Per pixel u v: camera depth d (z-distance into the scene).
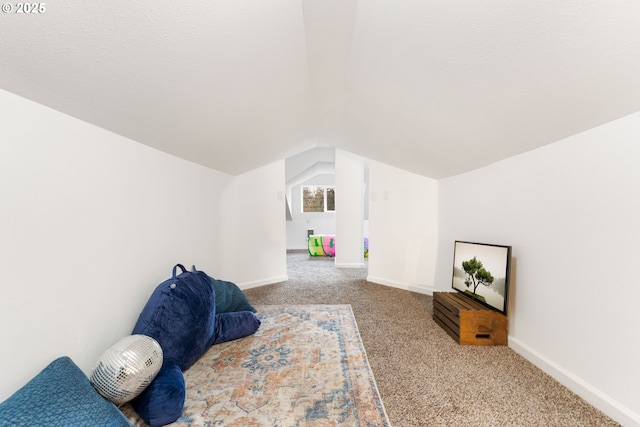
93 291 1.21
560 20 0.76
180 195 2.07
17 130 0.89
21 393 0.79
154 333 1.34
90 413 0.84
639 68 0.83
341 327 2.08
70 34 0.73
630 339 1.07
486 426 1.12
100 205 1.26
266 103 1.73
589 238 1.24
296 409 1.20
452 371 1.51
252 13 0.92
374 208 3.60
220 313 1.96
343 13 1.04
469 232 2.32
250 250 3.31
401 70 1.30
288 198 6.81
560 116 1.19
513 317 1.76
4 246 0.85
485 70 1.08
